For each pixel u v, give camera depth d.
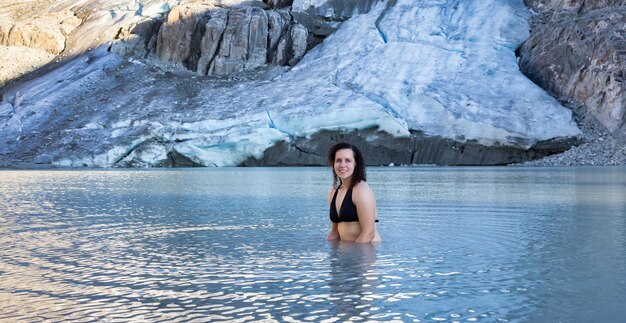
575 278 4.61
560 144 35.19
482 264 5.25
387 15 48.38
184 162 36.53
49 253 6.06
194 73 47.72
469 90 38.91
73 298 4.14
